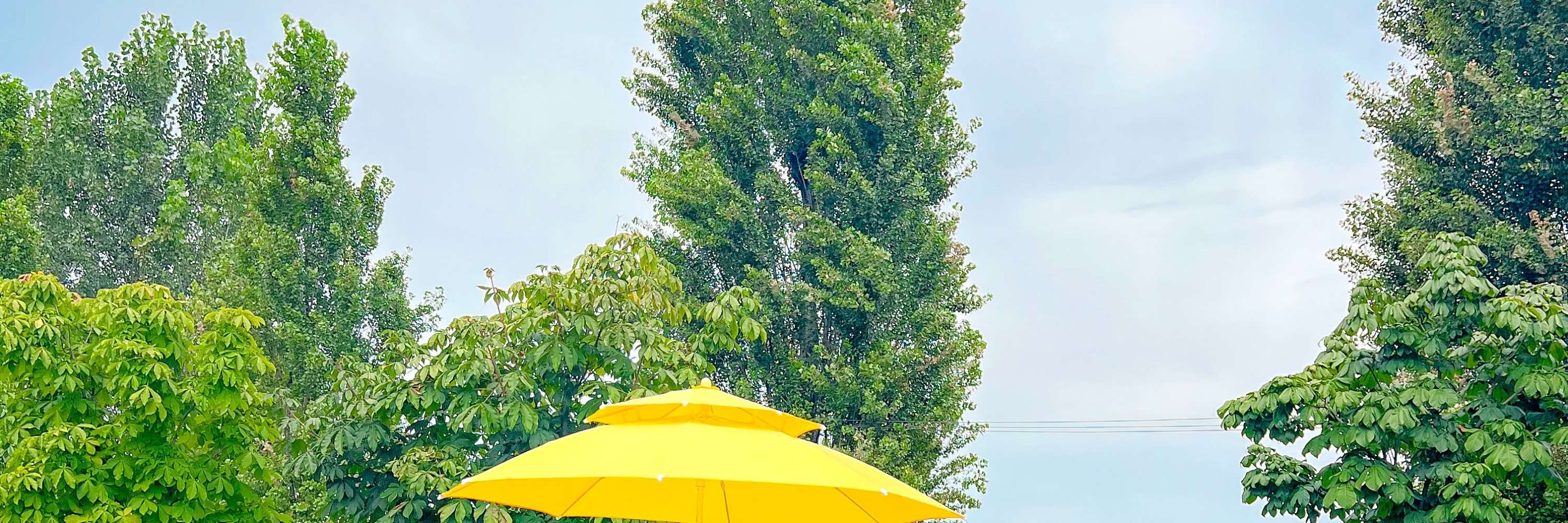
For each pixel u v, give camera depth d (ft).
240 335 35.09
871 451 62.44
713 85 74.18
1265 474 36.14
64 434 31.01
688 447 18.84
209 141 95.04
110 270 89.92
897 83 67.10
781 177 70.85
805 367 64.69
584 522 34.01
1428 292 34.09
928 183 69.72
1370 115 63.52
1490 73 60.08
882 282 64.80
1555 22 57.11
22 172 84.69
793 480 18.04
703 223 69.00
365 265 71.15
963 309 70.74
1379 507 34.42
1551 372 33.27
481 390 36.19
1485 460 33.04
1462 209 57.88
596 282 36.88
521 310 37.06
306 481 53.11
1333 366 36.45
